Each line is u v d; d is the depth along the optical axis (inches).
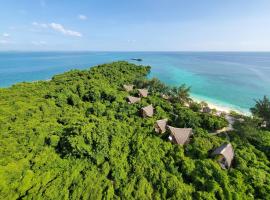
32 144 1282.0
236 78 4173.2
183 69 5659.5
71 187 986.1
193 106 1996.8
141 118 1668.3
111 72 3425.2
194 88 3294.8
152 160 1148.5
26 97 2075.5
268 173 1064.8
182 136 1352.1
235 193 925.2
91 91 2132.1
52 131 1413.6
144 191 964.0
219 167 1089.4
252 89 3186.5
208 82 3779.5
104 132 1275.8
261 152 1250.0
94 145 1181.7
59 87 2326.5
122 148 1250.6
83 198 931.3
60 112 1780.3
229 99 2667.3
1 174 973.8
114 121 1587.1
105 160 1157.1
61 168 1092.5
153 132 1445.6
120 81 2957.7
